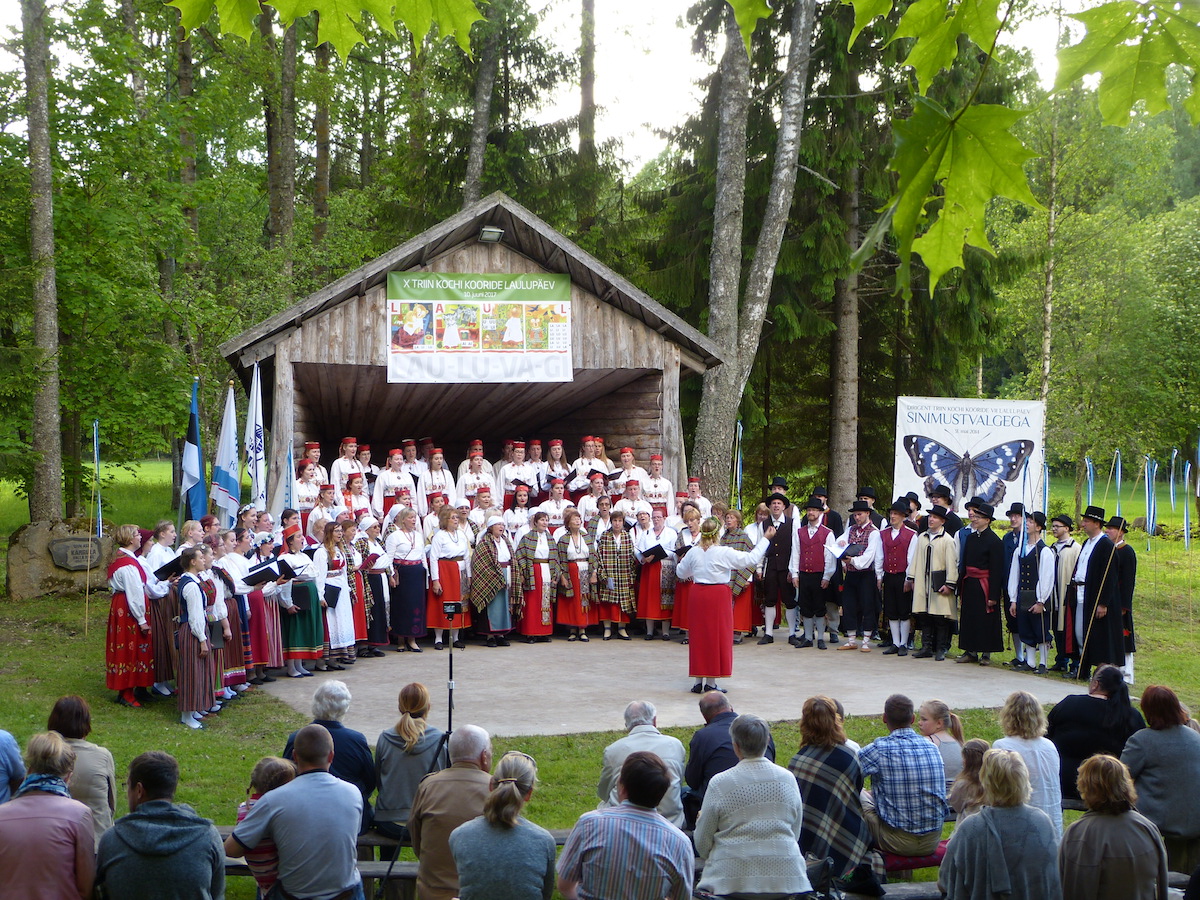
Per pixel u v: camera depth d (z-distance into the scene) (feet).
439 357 51.01
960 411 53.01
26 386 53.98
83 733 19.44
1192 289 98.07
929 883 19.94
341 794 17.04
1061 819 21.07
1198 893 15.94
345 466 50.72
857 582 45.73
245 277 85.71
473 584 45.98
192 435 46.37
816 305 76.02
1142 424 96.07
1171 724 22.02
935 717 23.36
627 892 14.71
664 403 54.85
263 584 37.83
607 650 45.93
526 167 80.64
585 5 80.69
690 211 72.59
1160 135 93.15
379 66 90.22
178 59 78.54
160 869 14.76
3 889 14.84
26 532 52.85
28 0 54.03
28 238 60.23
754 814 17.65
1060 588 42.01
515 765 16.21
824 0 67.00
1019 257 70.85
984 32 7.48
